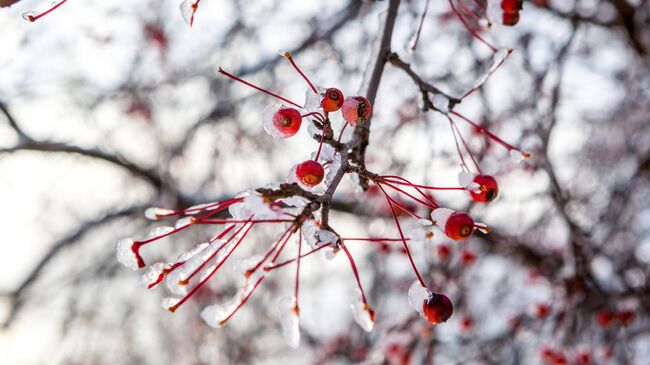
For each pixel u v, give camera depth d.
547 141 3.82
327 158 1.55
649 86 5.04
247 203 1.23
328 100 1.44
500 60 1.71
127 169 4.59
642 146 4.96
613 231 4.46
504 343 4.32
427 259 3.99
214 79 4.54
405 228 4.16
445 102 1.77
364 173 1.48
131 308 5.22
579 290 3.74
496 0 1.70
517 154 1.69
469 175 1.56
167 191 4.39
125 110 4.71
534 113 4.16
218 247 1.34
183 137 4.61
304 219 1.31
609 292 3.98
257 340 5.22
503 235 4.46
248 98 4.50
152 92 4.71
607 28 4.70
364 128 1.62
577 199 4.90
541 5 4.26
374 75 1.84
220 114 4.47
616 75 5.22
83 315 5.15
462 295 4.23
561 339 3.70
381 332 4.21
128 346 5.20
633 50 4.82
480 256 4.74
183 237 4.90
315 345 5.12
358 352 4.40
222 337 4.93
